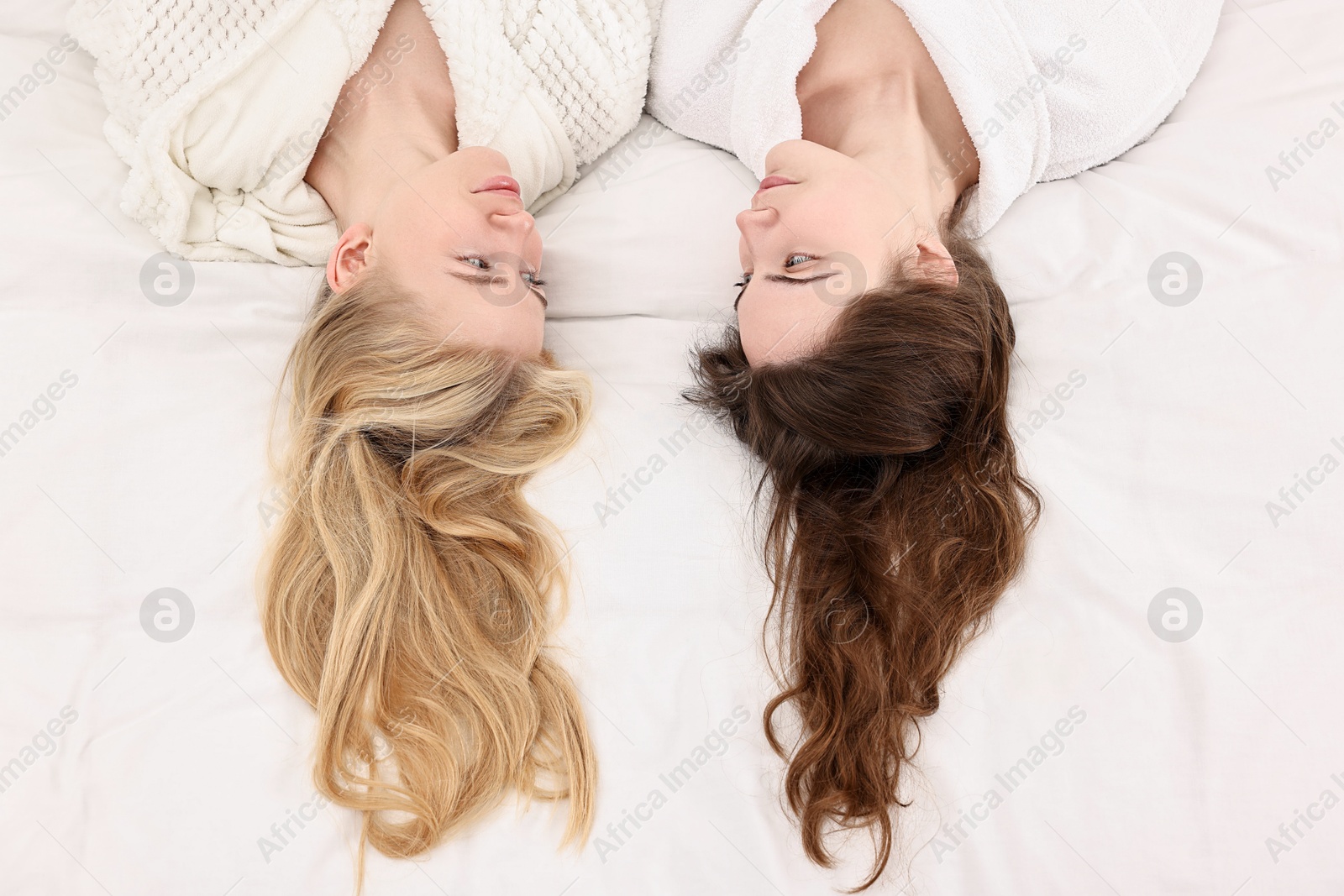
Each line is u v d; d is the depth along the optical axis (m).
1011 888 1.18
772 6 1.38
